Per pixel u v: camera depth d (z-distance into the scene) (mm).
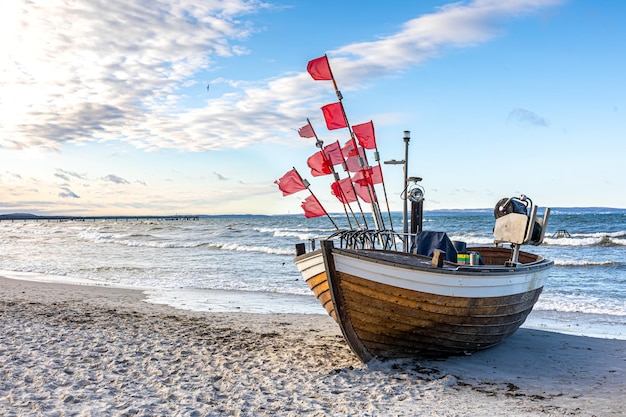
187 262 24531
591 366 7969
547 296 14523
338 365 7715
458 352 8195
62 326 9656
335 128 9273
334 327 10602
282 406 5852
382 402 6141
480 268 7480
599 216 68375
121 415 5293
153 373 6949
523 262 10398
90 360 7375
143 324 10398
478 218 65625
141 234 54719
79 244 39969
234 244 35562
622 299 13961
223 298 14477
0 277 19562
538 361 8211
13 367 6789
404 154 9227
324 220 83500
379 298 7168
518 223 8031
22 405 5422
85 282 17906
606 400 6402
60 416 5160
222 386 6531
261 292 15625
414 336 7598
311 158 9258
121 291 15602
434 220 60531
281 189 8953
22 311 11281
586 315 12086
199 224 95750
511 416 5777
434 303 7180
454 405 6121
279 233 48188
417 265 7012
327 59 9125
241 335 9711
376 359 7836
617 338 9797
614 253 25422
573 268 20625
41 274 20469
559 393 6703
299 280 18062
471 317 7598
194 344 8781
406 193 9195
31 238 50812
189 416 5375
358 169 9266
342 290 7258
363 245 8547
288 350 8586
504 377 7391
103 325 10023
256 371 7277
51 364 7012
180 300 14086
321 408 5828
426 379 7195
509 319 8383
